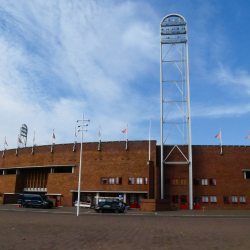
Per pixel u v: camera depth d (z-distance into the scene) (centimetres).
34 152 6712
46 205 4862
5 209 4222
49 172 6669
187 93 5753
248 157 5731
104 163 5884
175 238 1581
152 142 5766
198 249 1273
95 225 2180
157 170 5581
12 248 1218
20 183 6931
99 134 6041
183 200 5588
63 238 1506
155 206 4591
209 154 5778
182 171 5706
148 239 1530
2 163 7331
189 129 5647
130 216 3322
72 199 5919
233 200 5544
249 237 1653
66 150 6256
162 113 5716
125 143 5881
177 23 5994
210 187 5625
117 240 1479
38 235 1595
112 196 5772
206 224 2436
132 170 5719
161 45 5981
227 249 1281
